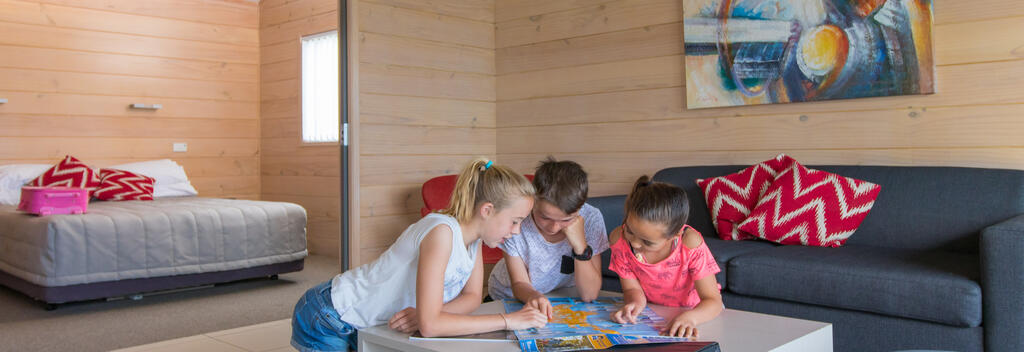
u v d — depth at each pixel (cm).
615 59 376
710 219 312
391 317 173
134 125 586
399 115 385
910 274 214
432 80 399
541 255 207
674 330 152
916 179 273
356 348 184
